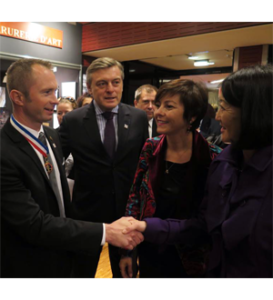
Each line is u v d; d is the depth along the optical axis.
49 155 1.22
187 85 1.02
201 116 1.06
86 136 1.74
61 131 1.81
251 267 0.72
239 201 0.75
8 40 3.70
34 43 4.03
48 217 1.06
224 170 0.87
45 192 1.12
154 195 1.14
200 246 1.12
